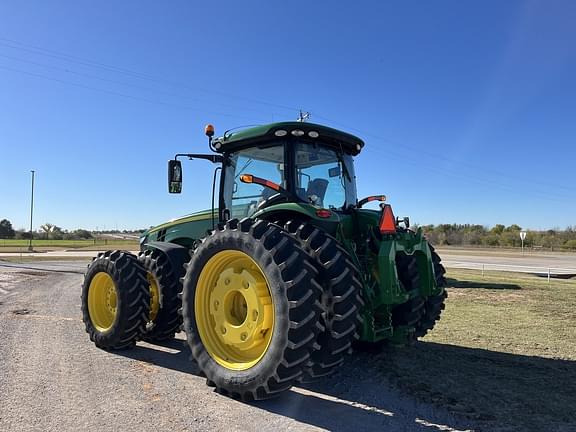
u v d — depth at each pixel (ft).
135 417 11.69
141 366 16.22
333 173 16.81
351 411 12.17
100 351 18.22
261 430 10.98
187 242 20.36
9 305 29.55
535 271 62.18
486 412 12.03
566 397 13.08
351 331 12.66
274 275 12.21
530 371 15.44
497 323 23.54
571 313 26.48
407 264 15.78
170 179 19.15
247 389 12.53
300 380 12.78
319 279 12.82
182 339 20.62
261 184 14.56
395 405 12.58
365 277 14.42
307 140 15.92
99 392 13.50
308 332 11.90
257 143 16.30
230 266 13.99
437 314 18.02
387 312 14.71
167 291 18.86
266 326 12.87
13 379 14.51
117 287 17.94
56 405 12.43
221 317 13.87
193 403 12.69
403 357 17.16
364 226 15.72
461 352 17.87
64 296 34.24
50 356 17.24
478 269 63.26
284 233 12.85
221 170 17.66
